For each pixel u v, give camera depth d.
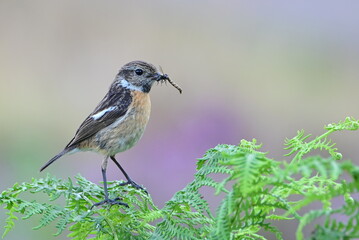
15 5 19.83
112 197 4.04
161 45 20.34
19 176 12.45
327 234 2.58
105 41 20.41
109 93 9.34
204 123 14.19
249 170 2.63
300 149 3.92
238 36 20.55
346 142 14.84
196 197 3.38
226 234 2.90
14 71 18.55
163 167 12.66
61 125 16.80
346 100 18.41
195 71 19.27
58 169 12.69
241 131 14.77
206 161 3.51
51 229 9.12
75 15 20.39
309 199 2.64
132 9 20.94
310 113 17.81
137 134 9.20
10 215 3.83
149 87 9.42
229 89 18.36
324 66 19.09
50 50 19.67
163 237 3.44
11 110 16.97
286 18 21.28
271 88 18.45
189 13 21.34
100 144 8.87
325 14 21.14
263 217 3.11
